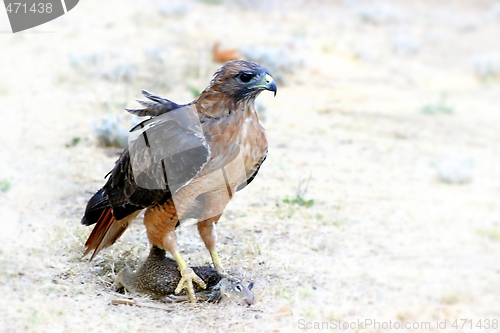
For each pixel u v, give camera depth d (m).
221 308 9.24
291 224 12.33
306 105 19.45
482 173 16.61
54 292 9.17
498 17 33.31
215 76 9.23
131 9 25.98
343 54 24.52
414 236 12.62
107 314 8.77
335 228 12.43
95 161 14.29
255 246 11.17
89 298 9.13
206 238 10.00
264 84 9.02
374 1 33.50
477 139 19.08
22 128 15.74
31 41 21.78
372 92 21.58
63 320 8.51
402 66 24.86
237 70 9.01
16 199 12.26
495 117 21.16
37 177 13.30
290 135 17.08
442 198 14.71
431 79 24.05
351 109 19.77
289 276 10.42
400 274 11.02
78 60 19.78
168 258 9.93
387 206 13.80
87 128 16.03
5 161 13.96
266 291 9.80
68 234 10.84
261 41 24.08
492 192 15.43
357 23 29.42
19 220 11.41
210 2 28.41
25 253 10.22
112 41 22.47
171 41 23.00
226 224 12.09
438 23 31.67
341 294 10.07
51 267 9.89
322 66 22.97
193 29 24.58
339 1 32.34
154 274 9.49
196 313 9.05
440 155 17.36
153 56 20.73
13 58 20.39
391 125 19.06
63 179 13.32
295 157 15.66
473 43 29.03
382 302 10.02
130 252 10.60
